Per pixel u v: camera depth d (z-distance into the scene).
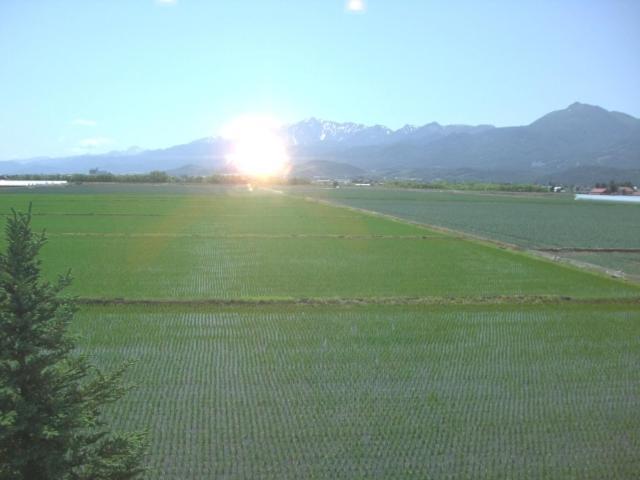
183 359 16.27
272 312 21.81
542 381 14.95
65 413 6.49
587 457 10.98
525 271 31.00
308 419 12.33
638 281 29.28
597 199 124.75
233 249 37.44
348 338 18.56
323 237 43.84
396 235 45.81
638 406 13.43
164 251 36.16
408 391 14.05
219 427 11.88
